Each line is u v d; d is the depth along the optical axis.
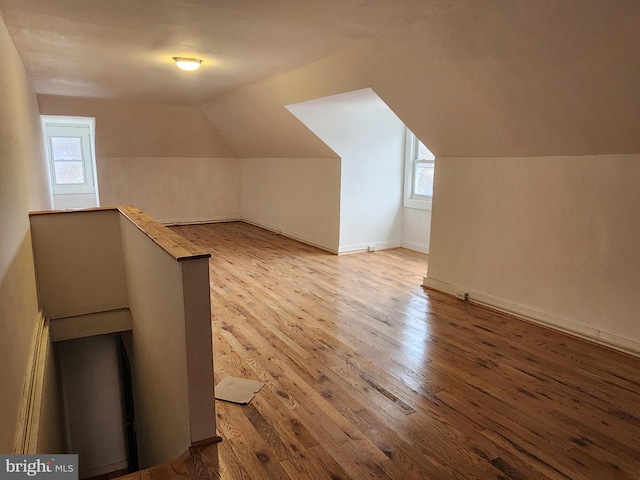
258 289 4.42
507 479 1.83
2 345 1.86
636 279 2.88
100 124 6.87
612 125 2.66
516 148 3.43
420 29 2.82
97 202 8.23
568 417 2.28
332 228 6.05
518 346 3.11
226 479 1.84
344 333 3.34
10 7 2.56
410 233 6.28
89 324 3.98
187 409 2.05
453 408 2.35
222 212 8.73
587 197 3.09
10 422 1.95
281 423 2.22
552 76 2.57
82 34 3.11
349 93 4.22
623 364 2.84
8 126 2.51
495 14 2.40
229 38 3.21
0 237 1.97
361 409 2.34
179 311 2.06
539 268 3.46
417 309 3.87
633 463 1.94
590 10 2.07
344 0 2.44
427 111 3.65
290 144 6.34
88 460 5.10
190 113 7.23
